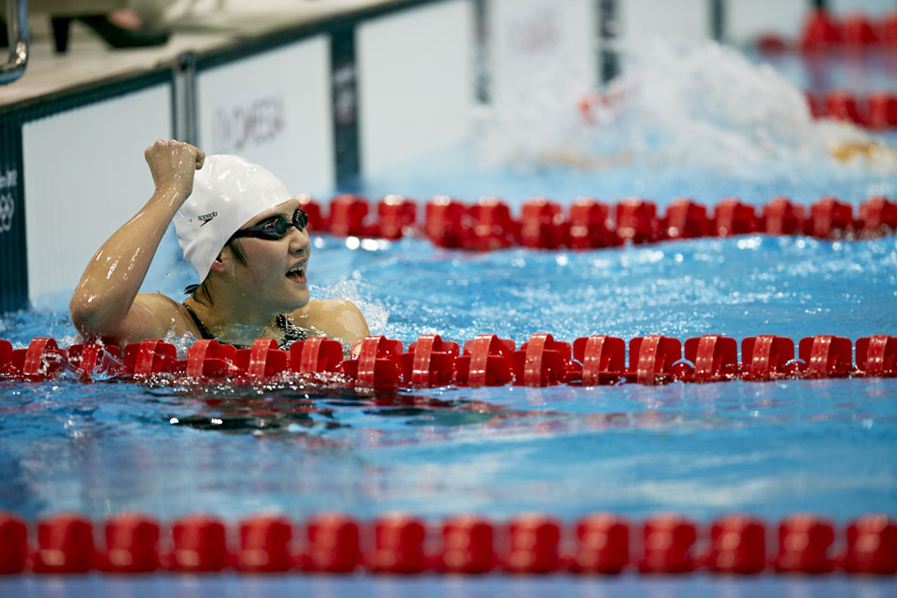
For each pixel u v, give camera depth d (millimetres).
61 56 20219
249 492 9625
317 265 17906
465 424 11109
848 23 41125
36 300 16531
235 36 21828
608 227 19250
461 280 16984
